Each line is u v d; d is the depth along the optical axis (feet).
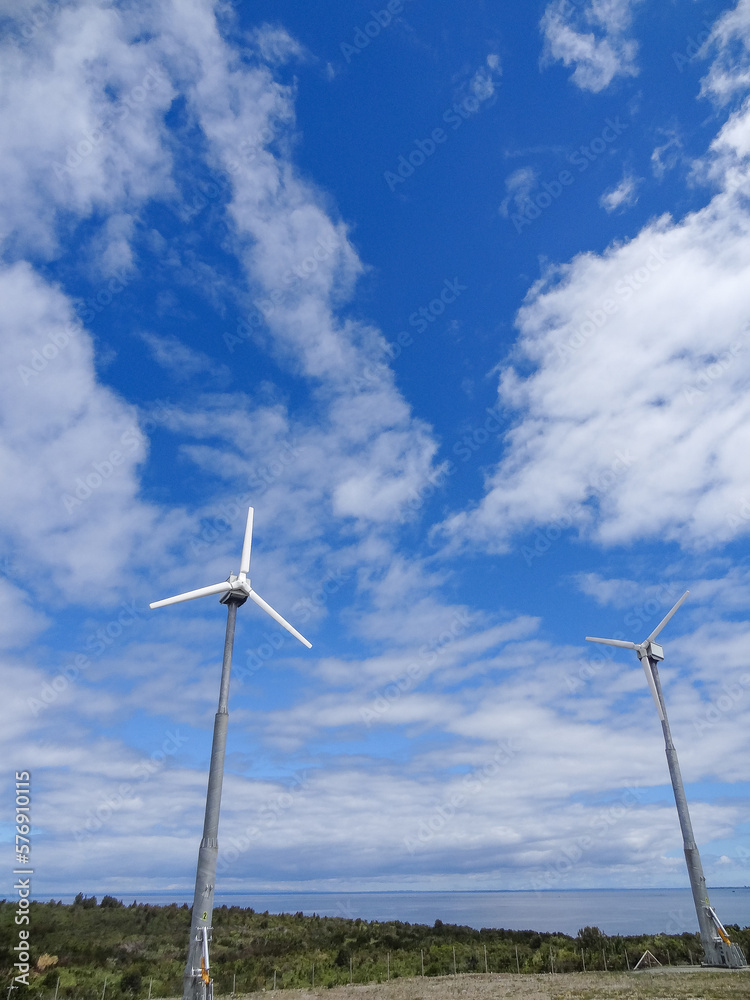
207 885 84.43
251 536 117.60
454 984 112.57
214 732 94.43
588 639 156.04
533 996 91.56
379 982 130.62
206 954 80.89
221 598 112.78
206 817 88.53
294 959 159.33
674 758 134.72
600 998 86.22
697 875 121.90
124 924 186.80
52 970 129.70
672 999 82.43
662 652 150.10
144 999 116.88
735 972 106.73
